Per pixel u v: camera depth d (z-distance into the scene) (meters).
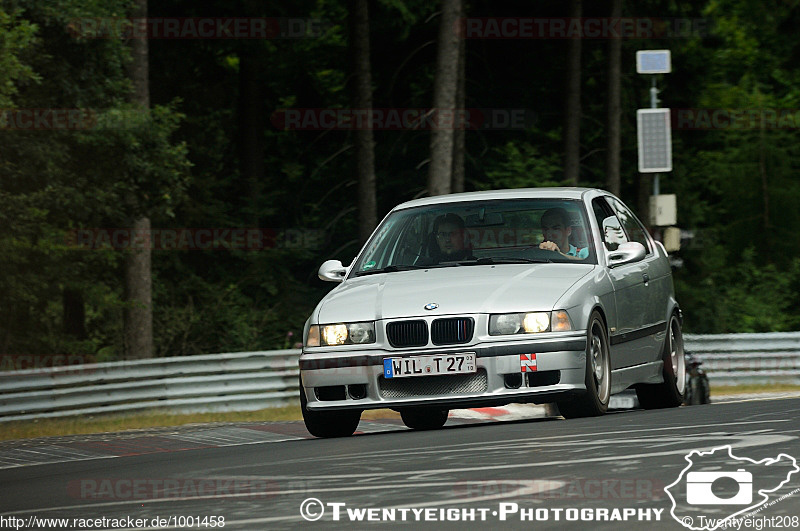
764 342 79.56
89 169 80.88
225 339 105.25
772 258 156.50
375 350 30.16
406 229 34.56
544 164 121.88
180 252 116.81
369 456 23.36
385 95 123.31
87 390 57.00
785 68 169.88
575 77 122.19
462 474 19.78
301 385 31.66
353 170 127.19
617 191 126.44
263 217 125.44
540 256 32.81
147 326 88.00
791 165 159.50
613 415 30.44
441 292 30.59
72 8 76.88
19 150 76.56
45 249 78.62
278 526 16.19
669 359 37.09
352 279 33.78
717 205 156.75
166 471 23.94
